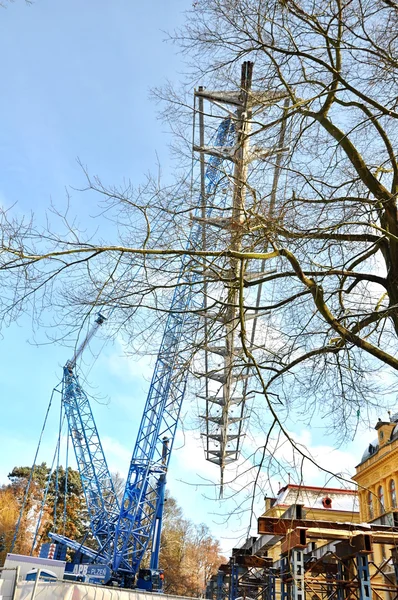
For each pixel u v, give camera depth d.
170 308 8.49
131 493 50.56
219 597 28.48
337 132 8.62
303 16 8.16
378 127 8.23
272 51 8.65
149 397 49.41
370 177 8.20
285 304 8.63
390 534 14.95
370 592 14.91
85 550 54.00
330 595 19.95
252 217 7.96
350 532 15.23
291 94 8.52
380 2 7.80
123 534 50.81
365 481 35.19
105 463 58.22
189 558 76.88
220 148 9.34
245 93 9.05
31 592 14.47
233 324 8.96
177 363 8.95
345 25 7.79
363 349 7.49
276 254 7.77
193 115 9.07
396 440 31.33
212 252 7.62
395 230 7.80
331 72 8.27
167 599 16.41
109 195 8.02
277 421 7.02
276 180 8.60
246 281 8.23
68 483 84.56
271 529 14.57
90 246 7.39
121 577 48.41
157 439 50.94
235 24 8.41
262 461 6.93
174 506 89.62
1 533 75.56
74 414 57.88
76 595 15.01
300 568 14.13
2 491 83.62
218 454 22.59
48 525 79.75
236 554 22.14
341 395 8.34
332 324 7.56
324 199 8.12
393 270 7.77
